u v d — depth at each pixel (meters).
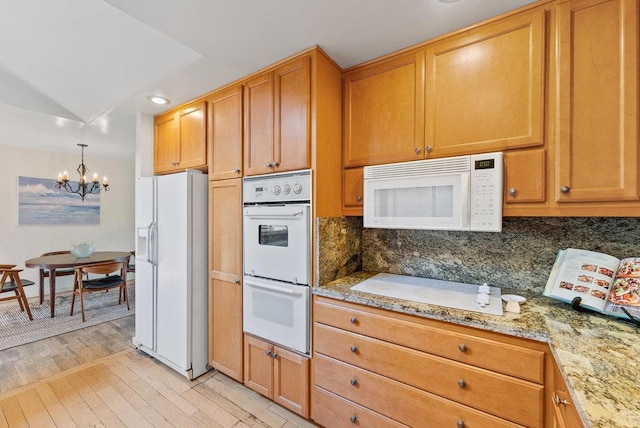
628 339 0.98
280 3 1.28
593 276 1.27
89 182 5.04
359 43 1.59
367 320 1.47
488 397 1.16
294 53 1.70
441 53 1.52
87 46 1.74
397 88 1.66
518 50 1.32
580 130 1.20
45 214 4.57
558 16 1.24
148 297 2.50
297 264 1.71
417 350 1.33
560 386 0.96
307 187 1.67
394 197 1.60
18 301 3.75
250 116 1.95
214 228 2.19
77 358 2.53
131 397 2.00
